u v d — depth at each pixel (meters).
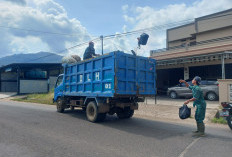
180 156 3.93
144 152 4.14
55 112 10.52
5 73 32.09
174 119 8.66
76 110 11.43
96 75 7.62
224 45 17.39
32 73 31.52
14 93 28.09
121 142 4.86
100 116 7.47
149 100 16.02
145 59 7.88
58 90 10.65
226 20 22.89
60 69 29.69
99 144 4.67
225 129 6.67
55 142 4.78
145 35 8.42
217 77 21.33
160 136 5.53
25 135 5.40
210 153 4.12
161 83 25.08
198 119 5.66
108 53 6.99
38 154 3.93
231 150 4.34
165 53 23.72
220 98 11.23
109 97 7.25
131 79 7.20
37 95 22.47
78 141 4.89
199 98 5.65
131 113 8.61
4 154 3.92
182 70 24.55
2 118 8.24
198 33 25.73
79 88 8.73
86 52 9.99
